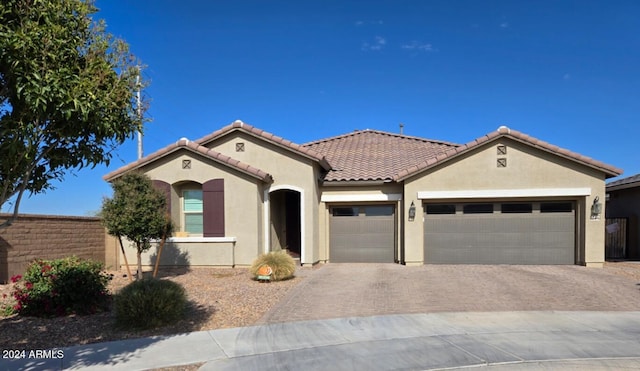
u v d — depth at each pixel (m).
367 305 9.53
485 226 15.99
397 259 16.73
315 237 16.27
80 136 5.35
